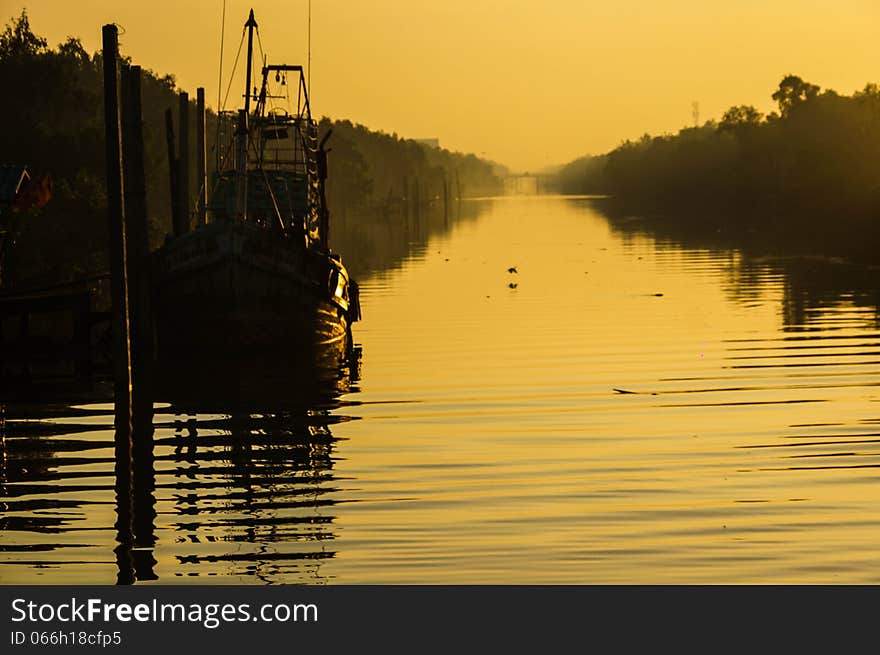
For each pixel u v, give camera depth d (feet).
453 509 82.12
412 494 86.33
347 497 85.97
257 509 83.41
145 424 114.01
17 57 343.67
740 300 215.92
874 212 483.92
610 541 74.84
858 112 627.87
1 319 153.99
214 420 115.24
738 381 131.44
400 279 274.16
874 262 294.87
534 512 81.05
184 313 157.69
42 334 186.91
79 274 226.99
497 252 366.63
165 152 362.33
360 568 71.15
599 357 150.41
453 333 177.17
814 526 77.25
